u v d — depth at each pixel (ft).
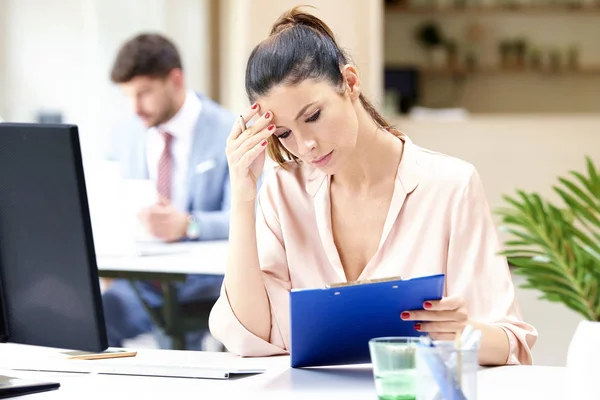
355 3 22.34
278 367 7.25
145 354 7.96
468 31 39.24
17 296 6.44
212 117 16.81
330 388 6.40
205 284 15.56
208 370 6.93
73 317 6.29
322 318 6.63
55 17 25.52
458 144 25.88
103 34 26.12
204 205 16.58
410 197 8.06
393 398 5.59
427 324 6.68
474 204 7.93
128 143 17.16
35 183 6.21
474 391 5.11
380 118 8.34
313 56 7.33
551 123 25.49
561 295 9.77
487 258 7.78
